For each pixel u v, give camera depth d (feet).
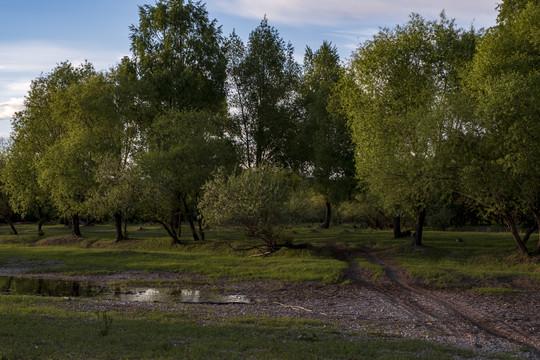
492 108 75.72
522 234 145.48
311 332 46.11
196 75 161.68
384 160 98.73
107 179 133.39
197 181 134.92
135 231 201.67
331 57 189.06
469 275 83.25
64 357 32.48
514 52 84.53
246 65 165.07
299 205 190.80
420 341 43.52
